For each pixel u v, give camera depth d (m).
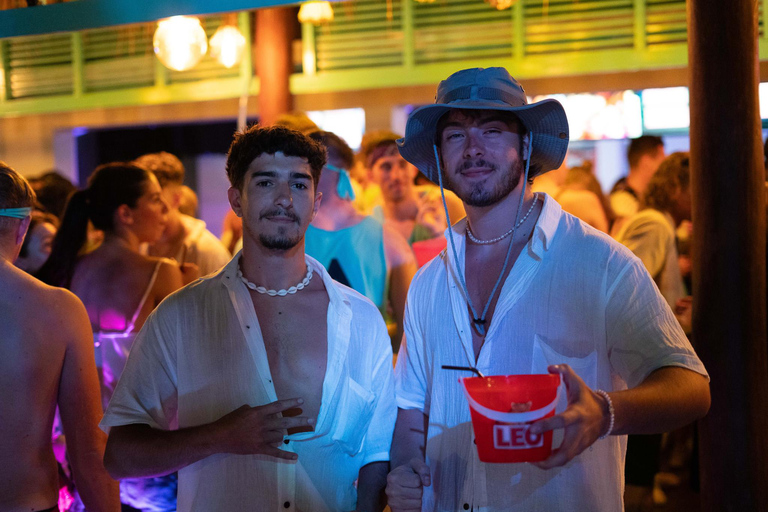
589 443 1.37
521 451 1.38
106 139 7.12
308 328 1.88
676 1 4.13
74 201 3.15
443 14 4.60
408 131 2.00
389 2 4.66
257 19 4.88
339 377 1.85
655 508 3.85
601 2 4.26
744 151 2.42
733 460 2.45
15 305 1.98
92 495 2.14
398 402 2.04
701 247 2.49
